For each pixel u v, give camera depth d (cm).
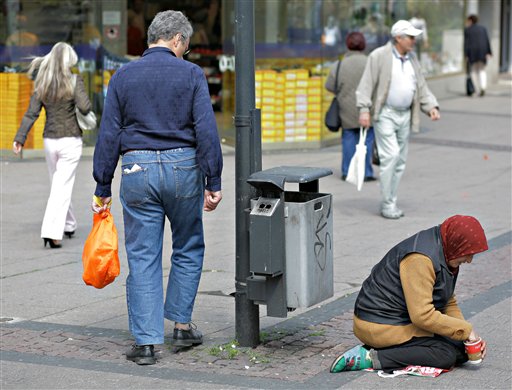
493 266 1717
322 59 3300
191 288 1264
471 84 5000
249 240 1227
